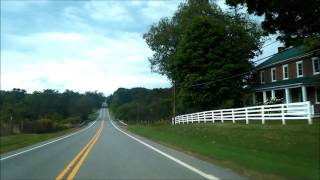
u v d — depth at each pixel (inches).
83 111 7017.7
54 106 6309.1
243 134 1090.7
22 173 636.7
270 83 2303.2
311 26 1284.4
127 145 1250.0
